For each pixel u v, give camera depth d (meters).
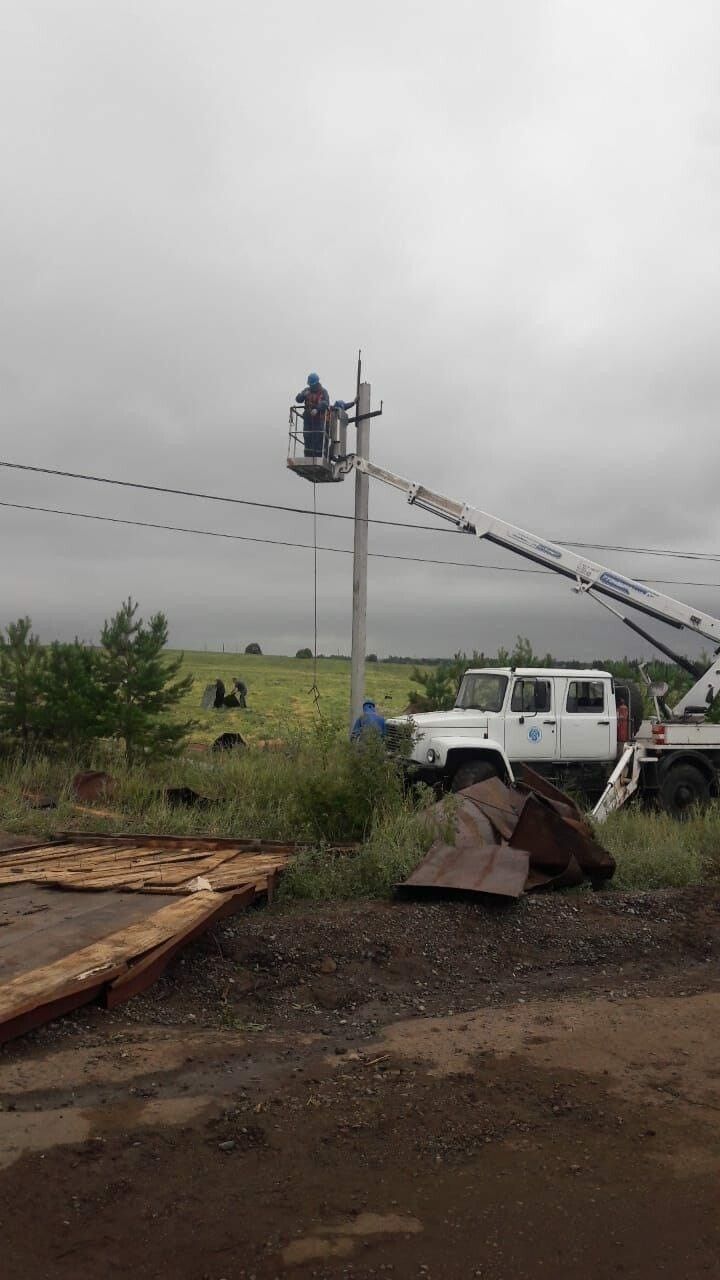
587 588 17.50
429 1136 4.02
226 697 28.02
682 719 16.20
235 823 11.29
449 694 20.05
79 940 5.96
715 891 9.25
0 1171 3.54
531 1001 6.19
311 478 19.41
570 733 14.86
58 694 16.08
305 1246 3.14
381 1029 5.54
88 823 11.29
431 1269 3.04
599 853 9.12
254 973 6.30
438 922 7.47
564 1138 4.04
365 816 10.56
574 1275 3.03
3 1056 4.66
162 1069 4.63
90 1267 2.99
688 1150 3.95
